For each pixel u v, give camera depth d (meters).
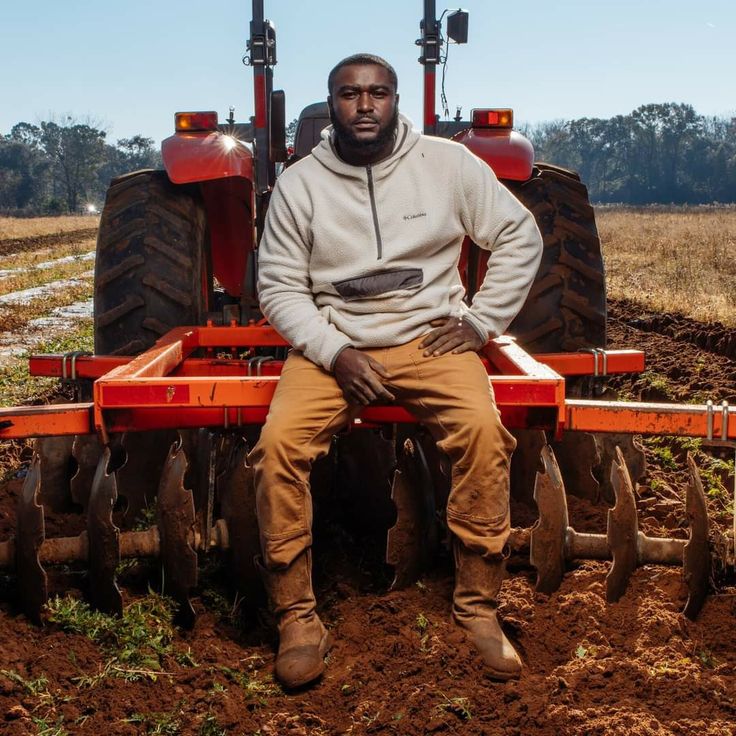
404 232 3.00
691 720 2.51
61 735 2.48
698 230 29.84
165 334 4.20
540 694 2.66
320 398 2.92
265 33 4.62
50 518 3.78
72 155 130.25
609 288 13.16
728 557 3.25
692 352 8.30
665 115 145.25
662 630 2.95
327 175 3.03
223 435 3.52
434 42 4.65
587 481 3.90
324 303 3.10
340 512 3.97
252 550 3.18
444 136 5.28
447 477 3.60
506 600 3.14
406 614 3.08
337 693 2.77
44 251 31.02
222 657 2.94
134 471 3.86
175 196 4.42
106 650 2.92
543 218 4.29
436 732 2.51
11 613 3.11
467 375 2.93
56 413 2.99
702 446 5.21
